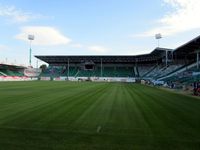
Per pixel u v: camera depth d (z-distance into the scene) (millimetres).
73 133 8727
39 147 7078
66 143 7500
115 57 86312
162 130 9344
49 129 9250
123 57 85812
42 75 94812
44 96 22266
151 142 7738
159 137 8336
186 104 17953
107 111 13836
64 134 8570
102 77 89688
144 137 8320
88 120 11109
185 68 58062
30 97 21109
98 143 7559
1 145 7230
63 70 97188
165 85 49844
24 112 12945
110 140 7910
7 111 13211
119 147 7188
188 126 10078
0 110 13555
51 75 94312
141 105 16812
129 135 8570
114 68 96250
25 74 97688
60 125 9961
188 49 49531
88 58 89688
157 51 69188
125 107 15633
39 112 13023
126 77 87875
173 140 7977
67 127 9633
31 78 90188
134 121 11055
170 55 65500
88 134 8625
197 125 10273
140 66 95438
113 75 90562
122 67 96500
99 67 97625
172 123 10672
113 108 15078
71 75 93000
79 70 96688
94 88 37406
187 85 38875
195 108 15648
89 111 13703
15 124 9977
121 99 20797
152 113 13359
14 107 14773
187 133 8891
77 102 17906
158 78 67500
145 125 10219
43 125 9898
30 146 7160
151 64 92250
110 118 11703
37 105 15859
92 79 89000
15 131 8859
